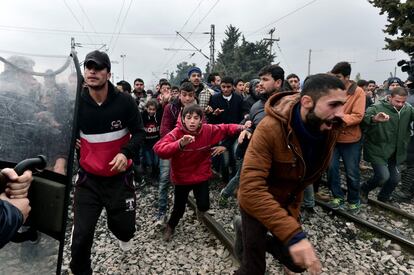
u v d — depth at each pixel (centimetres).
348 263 368
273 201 195
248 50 4519
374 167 530
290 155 205
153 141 675
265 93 394
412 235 456
